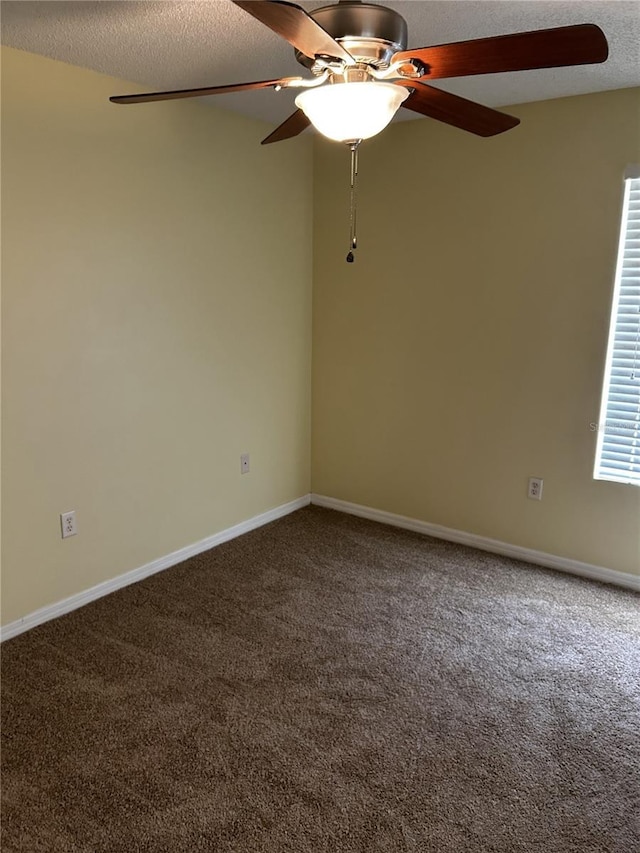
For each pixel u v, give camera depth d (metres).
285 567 3.16
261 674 2.30
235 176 3.17
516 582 3.03
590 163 2.79
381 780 1.82
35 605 2.60
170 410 3.04
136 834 1.64
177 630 2.58
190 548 3.27
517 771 1.86
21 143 2.28
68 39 2.11
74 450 2.64
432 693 2.20
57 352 2.52
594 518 3.05
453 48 1.36
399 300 3.46
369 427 3.72
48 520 2.59
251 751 1.93
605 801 1.75
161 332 2.93
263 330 3.50
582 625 2.65
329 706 2.13
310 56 1.39
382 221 3.43
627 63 2.33
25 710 2.10
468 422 3.35
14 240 2.31
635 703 2.16
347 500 3.92
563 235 2.91
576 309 2.93
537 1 1.81
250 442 3.55
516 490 3.26
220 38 2.09
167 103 2.78
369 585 2.98
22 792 1.77
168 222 2.88
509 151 2.98
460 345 3.30
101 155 2.55
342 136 1.58
